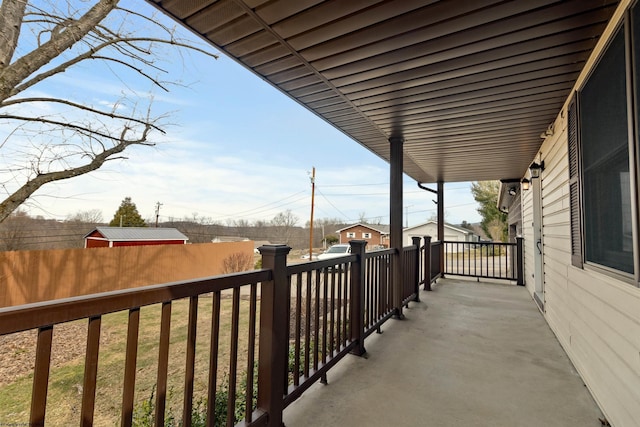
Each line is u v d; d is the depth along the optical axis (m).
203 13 1.78
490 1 1.63
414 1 1.65
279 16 1.80
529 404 1.96
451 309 4.27
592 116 2.02
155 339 4.80
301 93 2.77
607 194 1.79
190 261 11.88
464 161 5.14
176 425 1.91
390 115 3.18
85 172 6.07
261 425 1.53
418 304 4.54
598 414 1.87
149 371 3.62
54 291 8.11
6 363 4.14
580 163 2.26
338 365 2.50
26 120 5.00
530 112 3.05
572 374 2.38
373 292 3.15
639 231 1.39
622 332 1.63
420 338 3.14
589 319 2.15
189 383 1.21
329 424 1.74
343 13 1.76
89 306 0.91
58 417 2.69
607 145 1.76
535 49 2.03
